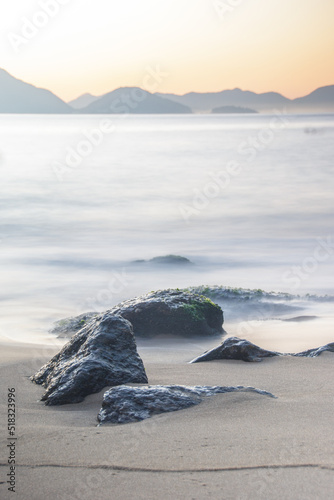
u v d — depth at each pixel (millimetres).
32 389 6848
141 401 5531
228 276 19266
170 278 19047
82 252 23281
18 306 15344
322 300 15328
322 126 169875
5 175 50875
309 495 3533
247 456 4168
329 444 4391
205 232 28125
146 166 61188
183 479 3803
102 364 6500
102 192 42031
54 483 3803
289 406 5590
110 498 3561
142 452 4312
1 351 9336
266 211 33969
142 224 30234
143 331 12102
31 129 168375
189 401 5641
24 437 4789
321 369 7875
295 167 58344
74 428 5062
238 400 5727
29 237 26531
